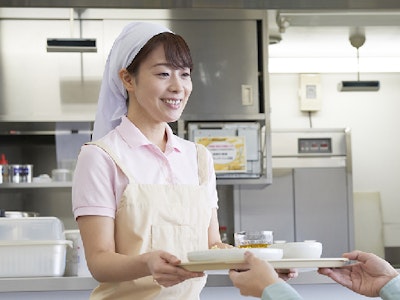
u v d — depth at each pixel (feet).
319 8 13.29
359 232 22.97
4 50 17.85
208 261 5.35
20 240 10.54
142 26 6.56
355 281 5.50
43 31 17.94
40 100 17.83
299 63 22.93
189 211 6.63
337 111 23.35
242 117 17.97
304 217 20.83
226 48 18.24
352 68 23.11
